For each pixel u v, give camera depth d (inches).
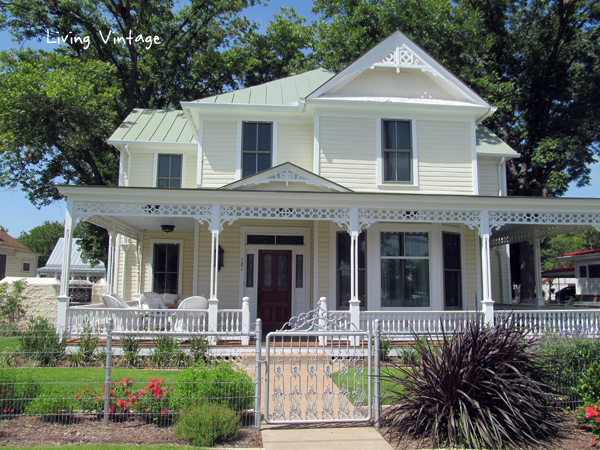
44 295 608.7
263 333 514.9
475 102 552.1
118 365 357.7
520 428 220.8
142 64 1021.2
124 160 643.5
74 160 915.4
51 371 304.7
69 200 404.2
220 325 441.7
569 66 906.1
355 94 548.1
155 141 629.6
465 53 820.0
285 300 534.9
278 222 539.2
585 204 438.0
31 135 775.1
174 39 1089.4
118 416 239.5
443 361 233.5
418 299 498.9
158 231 631.2
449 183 538.0
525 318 435.5
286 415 251.4
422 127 543.5
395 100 548.4
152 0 970.7
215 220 417.1
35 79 759.7
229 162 547.2
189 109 546.3
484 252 435.5
